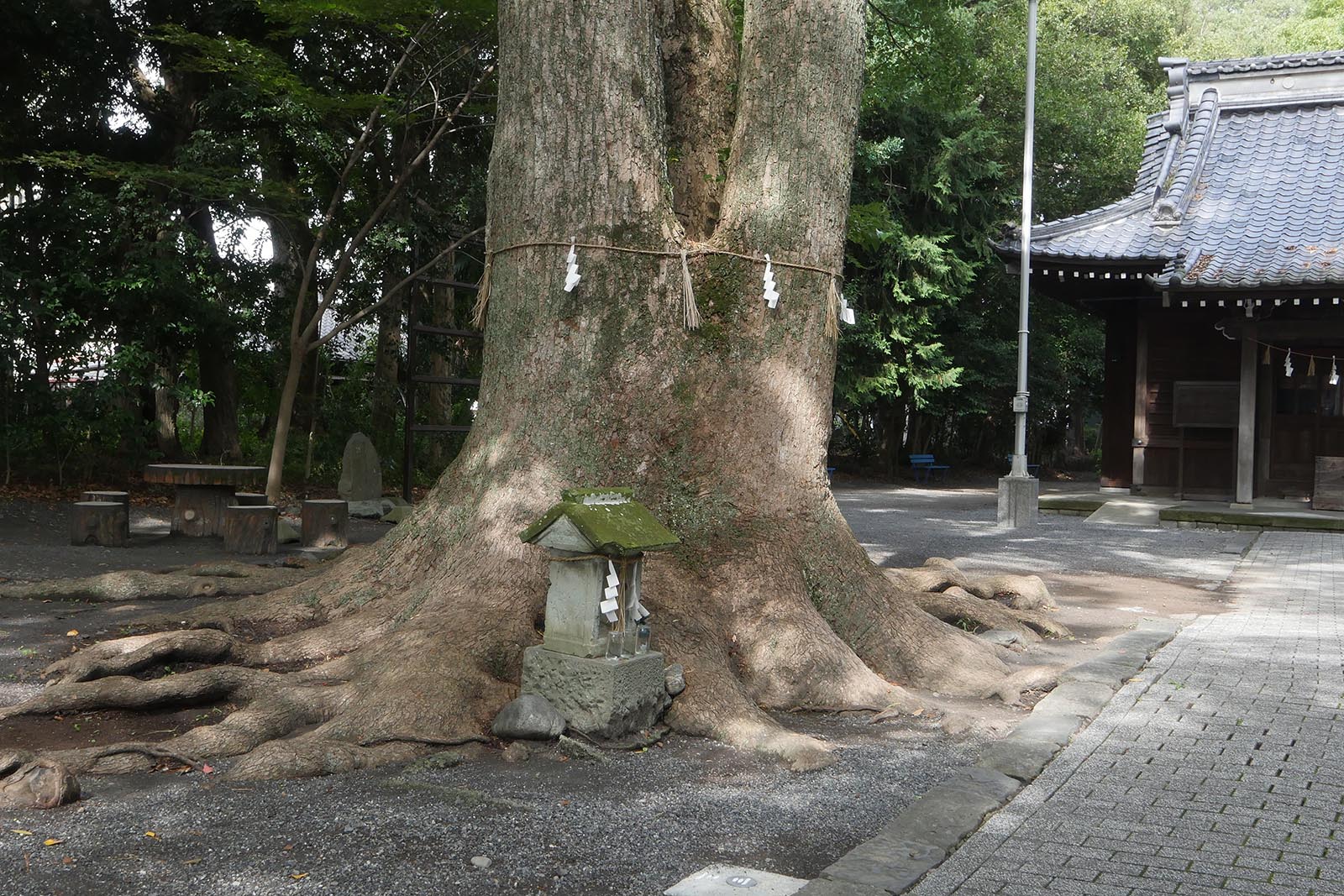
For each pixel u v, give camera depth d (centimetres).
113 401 1598
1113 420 1966
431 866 352
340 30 1616
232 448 1898
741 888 338
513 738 492
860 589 650
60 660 587
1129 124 3180
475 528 614
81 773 430
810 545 644
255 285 1759
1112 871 358
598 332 619
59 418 1480
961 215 2866
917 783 452
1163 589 1020
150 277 1497
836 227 669
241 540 1078
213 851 360
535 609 583
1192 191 1814
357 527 1362
